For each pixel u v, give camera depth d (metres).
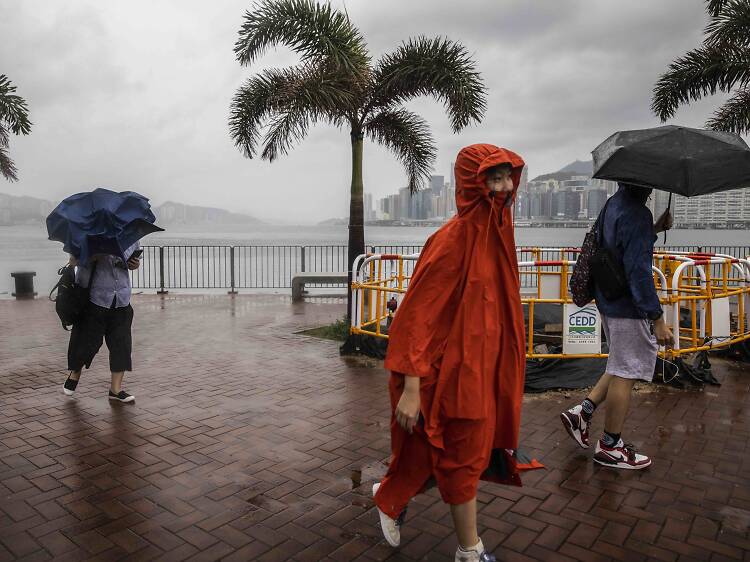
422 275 2.41
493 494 3.54
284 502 3.46
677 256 7.21
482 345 2.42
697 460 4.07
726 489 3.62
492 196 2.42
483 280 2.43
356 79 8.41
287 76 8.80
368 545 2.98
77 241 4.86
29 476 3.82
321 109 8.32
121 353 5.41
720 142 3.79
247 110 8.88
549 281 8.33
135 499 3.50
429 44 8.62
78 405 5.36
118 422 4.90
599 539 3.04
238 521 3.23
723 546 2.98
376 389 5.92
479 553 2.54
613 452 3.95
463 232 2.42
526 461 2.90
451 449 2.45
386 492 2.68
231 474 3.86
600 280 3.79
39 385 6.06
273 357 7.39
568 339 5.98
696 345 6.30
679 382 5.79
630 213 3.65
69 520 3.24
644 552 2.92
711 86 11.09
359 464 4.03
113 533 3.10
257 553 2.91
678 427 4.71
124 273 5.40
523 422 4.89
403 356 2.39
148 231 5.27
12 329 9.47
